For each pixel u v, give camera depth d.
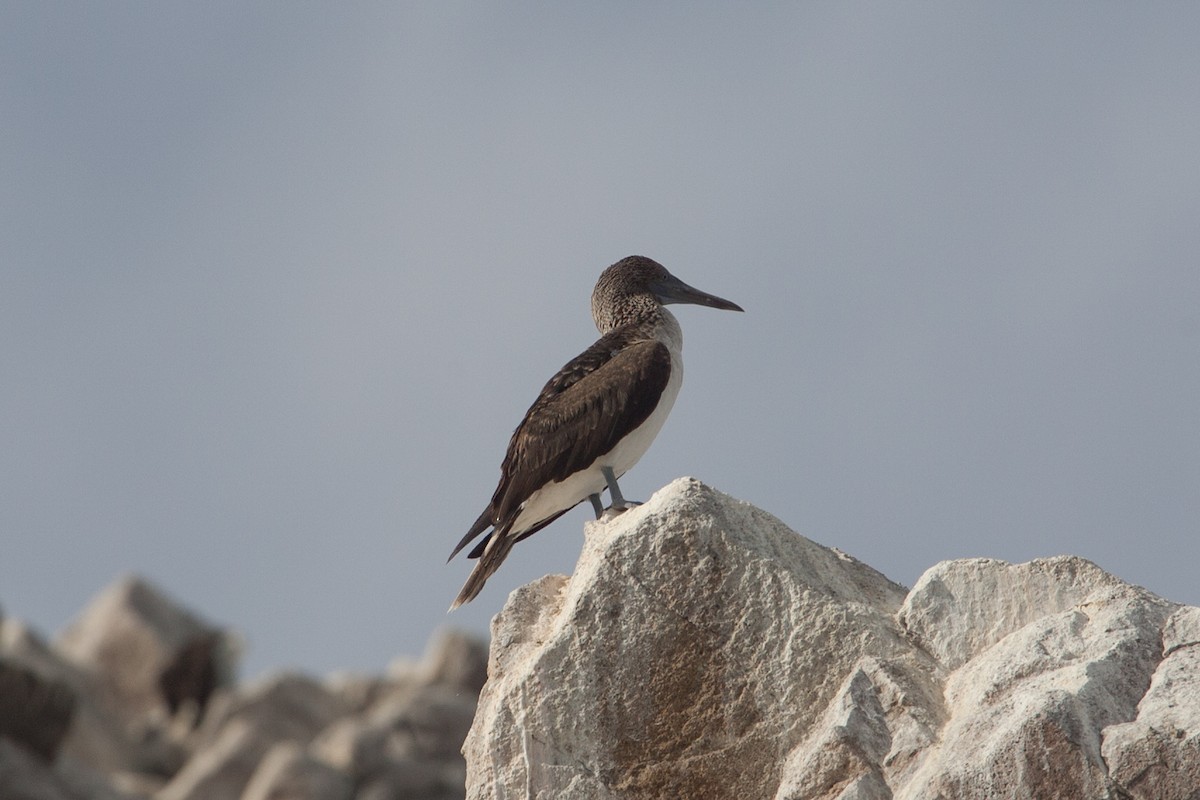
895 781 12.50
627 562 13.87
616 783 13.56
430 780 52.44
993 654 13.16
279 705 58.41
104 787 49.78
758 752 13.35
